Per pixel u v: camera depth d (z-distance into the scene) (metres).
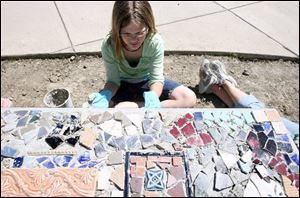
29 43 2.78
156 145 1.39
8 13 3.18
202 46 2.79
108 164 1.32
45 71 2.58
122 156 1.35
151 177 1.27
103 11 3.20
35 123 1.48
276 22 3.10
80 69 2.61
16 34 2.89
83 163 1.32
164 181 1.26
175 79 2.54
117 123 1.49
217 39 2.88
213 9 3.27
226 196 1.22
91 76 2.55
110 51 1.91
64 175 1.26
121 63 2.00
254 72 2.63
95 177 1.26
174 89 2.13
